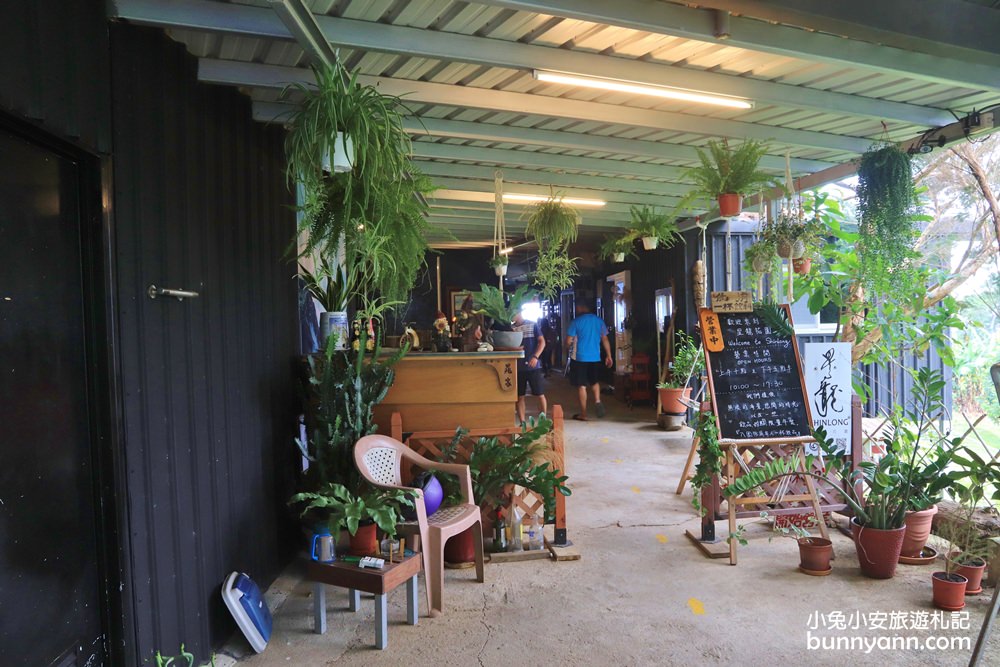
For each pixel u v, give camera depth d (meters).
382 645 2.70
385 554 2.92
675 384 7.62
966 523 3.42
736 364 3.91
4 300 1.67
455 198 6.27
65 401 1.92
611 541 3.93
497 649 2.68
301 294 4.32
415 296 11.59
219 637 2.68
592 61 3.34
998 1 3.01
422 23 2.94
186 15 2.23
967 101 4.16
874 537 3.28
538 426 3.62
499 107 3.86
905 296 4.45
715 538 3.87
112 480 2.05
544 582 3.35
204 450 2.62
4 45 1.57
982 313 8.74
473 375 3.75
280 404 3.55
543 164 5.41
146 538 2.19
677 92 3.64
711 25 2.79
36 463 1.78
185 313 2.50
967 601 3.03
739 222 8.04
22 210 1.74
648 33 3.08
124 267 2.12
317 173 2.74
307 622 2.95
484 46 3.11
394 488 2.98
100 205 2.03
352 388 3.52
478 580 3.36
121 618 2.07
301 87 2.76
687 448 6.50
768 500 3.68
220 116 2.88
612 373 11.41
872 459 4.36
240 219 3.07
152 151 2.30
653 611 3.00
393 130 3.00
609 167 5.60
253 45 2.66
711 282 8.01
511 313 3.92
